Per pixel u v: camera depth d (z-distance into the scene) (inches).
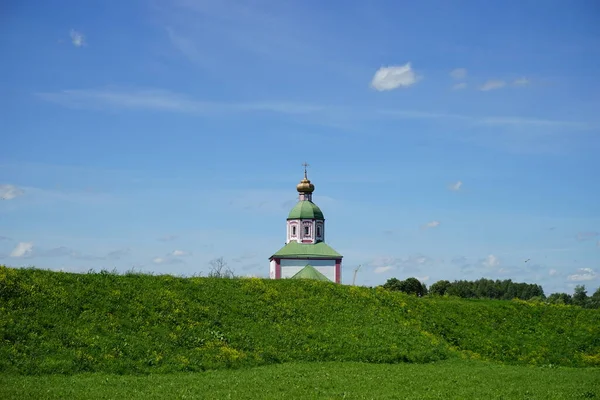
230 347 1581.0
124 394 1073.5
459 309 2272.4
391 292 2305.6
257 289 1983.3
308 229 4584.2
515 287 6889.8
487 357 1950.1
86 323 1476.4
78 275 1713.8
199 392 1120.8
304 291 2079.2
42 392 1054.4
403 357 1737.2
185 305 1726.1
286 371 1422.2
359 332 1843.0
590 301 5108.3
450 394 1163.3
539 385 1325.0
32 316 1428.4
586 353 2057.1
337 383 1263.5
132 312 1594.5
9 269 1592.0
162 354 1446.9
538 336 2159.2
